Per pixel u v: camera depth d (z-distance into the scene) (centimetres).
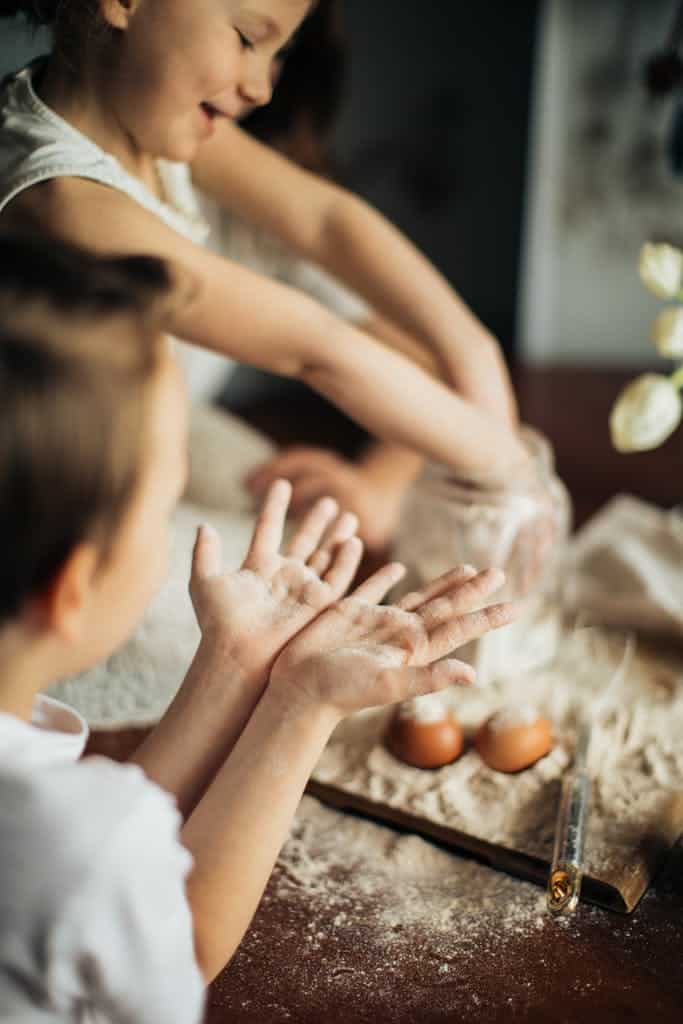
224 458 112
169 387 48
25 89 72
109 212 67
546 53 191
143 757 60
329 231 92
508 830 66
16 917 43
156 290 49
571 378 165
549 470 87
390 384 76
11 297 44
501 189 204
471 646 80
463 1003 56
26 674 49
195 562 62
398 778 71
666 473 123
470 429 80
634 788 70
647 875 64
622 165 195
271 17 64
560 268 207
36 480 43
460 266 213
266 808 53
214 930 52
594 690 80
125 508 46
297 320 74
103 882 43
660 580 92
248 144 91
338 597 65
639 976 58
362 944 60
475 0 190
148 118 69
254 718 56
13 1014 46
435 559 83
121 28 65
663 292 73
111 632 50
